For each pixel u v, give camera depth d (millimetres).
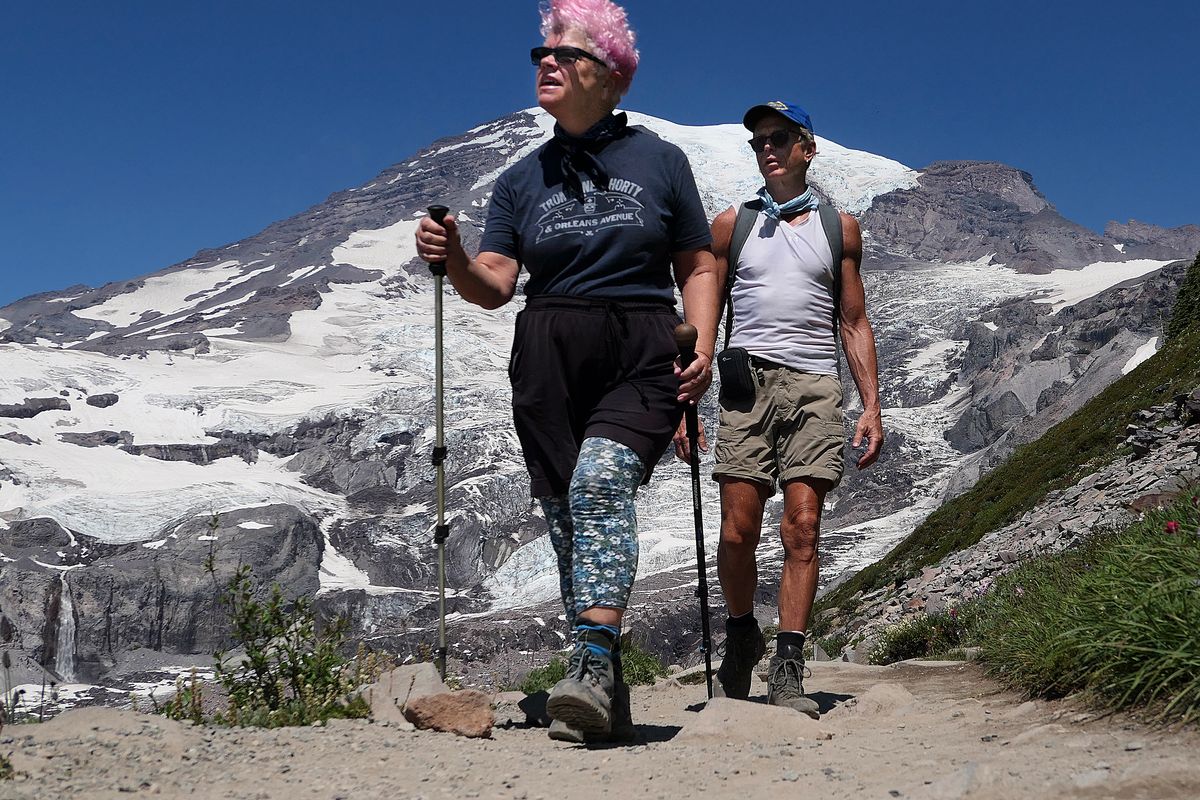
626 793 3059
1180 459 15008
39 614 177500
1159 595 3992
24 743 3465
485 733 4305
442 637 4746
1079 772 2717
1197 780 2508
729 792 3029
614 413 4168
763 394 5375
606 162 4402
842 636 18625
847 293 5672
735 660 5570
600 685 4008
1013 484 33344
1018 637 5773
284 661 4723
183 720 4223
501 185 4598
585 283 4270
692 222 4523
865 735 4184
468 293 4391
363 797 3006
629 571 4082
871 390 5574
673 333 4316
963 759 3248
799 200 5668
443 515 4617
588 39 4348
